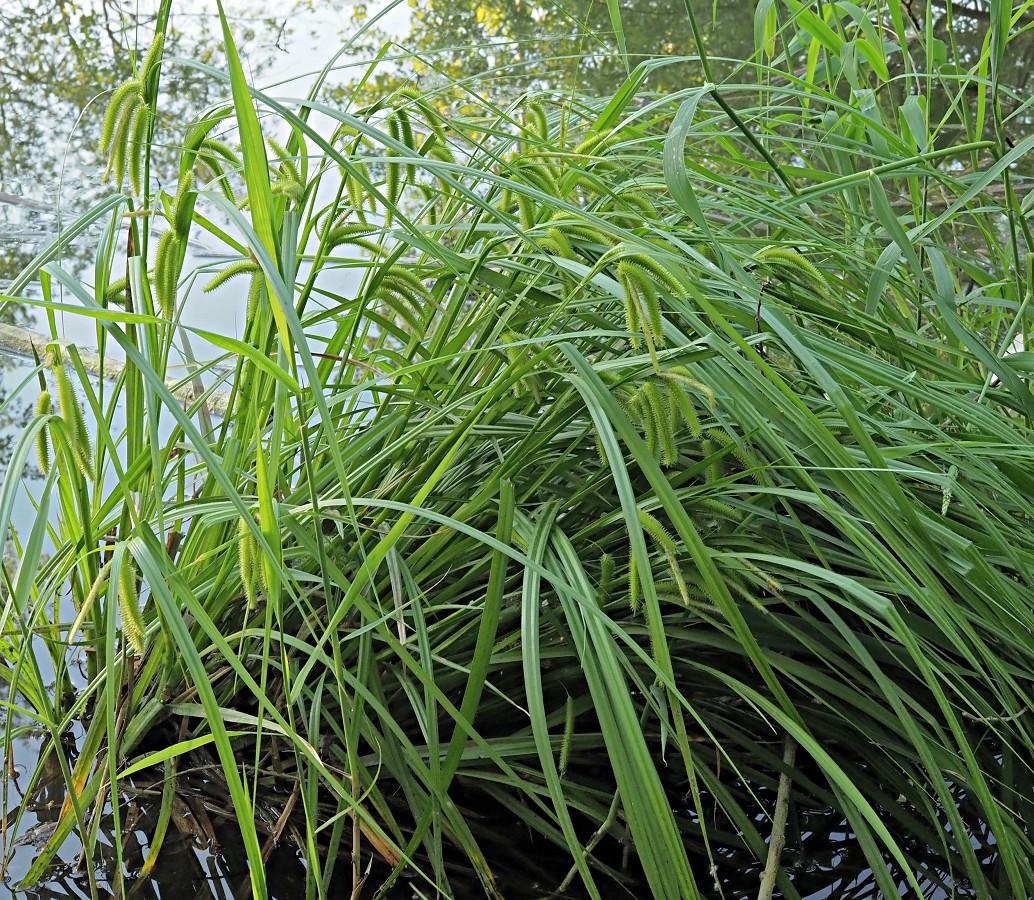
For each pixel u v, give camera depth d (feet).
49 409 3.74
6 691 4.70
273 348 4.12
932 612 3.74
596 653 3.79
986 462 4.18
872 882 4.24
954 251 5.30
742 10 12.31
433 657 3.96
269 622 3.64
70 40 12.48
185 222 3.65
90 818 4.29
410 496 4.29
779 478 4.23
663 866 3.60
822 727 4.33
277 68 11.59
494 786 4.26
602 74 11.08
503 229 4.24
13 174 9.75
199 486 5.10
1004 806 4.14
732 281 3.90
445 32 12.16
